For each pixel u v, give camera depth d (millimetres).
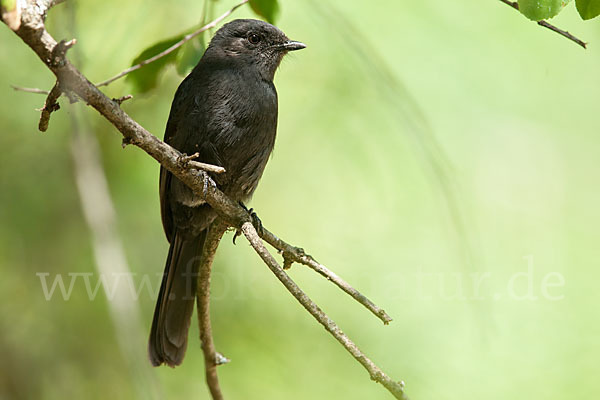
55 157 12023
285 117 13109
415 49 13312
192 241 9492
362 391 11414
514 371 11727
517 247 13695
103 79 12055
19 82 11781
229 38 9750
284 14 13008
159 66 8219
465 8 13680
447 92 13352
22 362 11547
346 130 12906
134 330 9602
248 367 11383
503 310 12828
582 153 14094
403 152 12805
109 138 12258
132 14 12328
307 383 11391
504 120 13680
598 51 13977
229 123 9070
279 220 12922
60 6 9297
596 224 13891
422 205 12922
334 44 12820
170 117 9328
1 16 4992
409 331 12047
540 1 5988
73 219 12047
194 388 11383
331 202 12984
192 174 6703
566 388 11523
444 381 11578
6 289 11766
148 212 12312
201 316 7754
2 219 11812
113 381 11680
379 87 9406
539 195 13891
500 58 13695
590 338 12250
